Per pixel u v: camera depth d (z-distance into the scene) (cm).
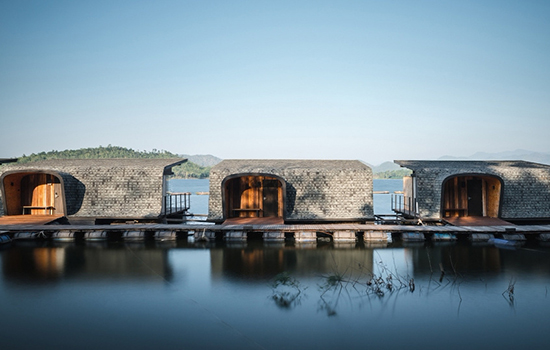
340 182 2134
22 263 1380
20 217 2108
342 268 1313
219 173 2175
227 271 1280
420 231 1792
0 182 2098
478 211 2217
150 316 911
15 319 894
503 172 2134
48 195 2252
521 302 996
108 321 884
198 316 912
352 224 1992
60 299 1019
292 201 2094
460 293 1061
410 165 2300
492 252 1548
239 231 1816
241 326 859
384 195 7181
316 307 964
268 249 1627
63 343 780
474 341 793
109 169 2166
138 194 2108
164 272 1270
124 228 1822
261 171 2167
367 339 798
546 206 2081
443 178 2089
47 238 1841
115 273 1256
